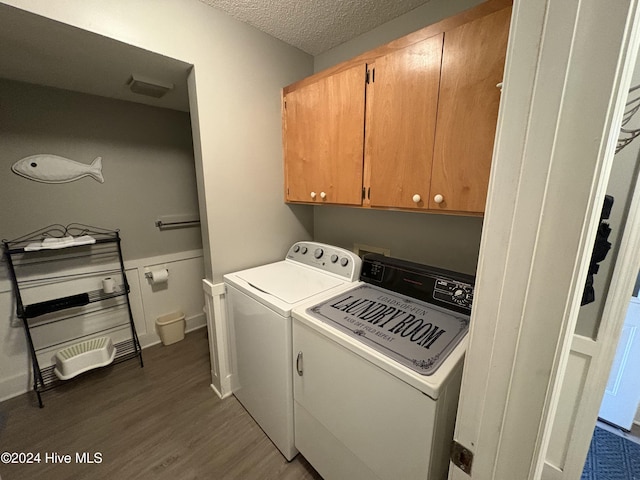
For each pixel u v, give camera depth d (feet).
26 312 5.89
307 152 5.60
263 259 6.40
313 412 4.09
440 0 4.45
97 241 6.64
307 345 3.93
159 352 7.80
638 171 3.30
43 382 6.34
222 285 5.72
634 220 3.38
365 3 4.62
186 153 8.18
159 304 8.22
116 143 6.93
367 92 4.34
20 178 5.83
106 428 5.34
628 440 5.27
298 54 6.28
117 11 3.92
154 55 4.41
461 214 3.64
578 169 1.20
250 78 5.49
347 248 6.74
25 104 5.71
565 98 1.20
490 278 1.55
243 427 5.38
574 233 1.24
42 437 5.14
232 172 5.54
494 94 3.09
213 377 6.39
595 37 1.10
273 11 4.88
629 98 3.26
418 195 3.93
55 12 3.49
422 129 3.76
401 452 3.02
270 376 4.67
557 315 1.34
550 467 4.45
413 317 3.82
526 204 1.36
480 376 1.67
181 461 4.71
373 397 3.19
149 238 7.79
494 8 2.97
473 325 1.67
